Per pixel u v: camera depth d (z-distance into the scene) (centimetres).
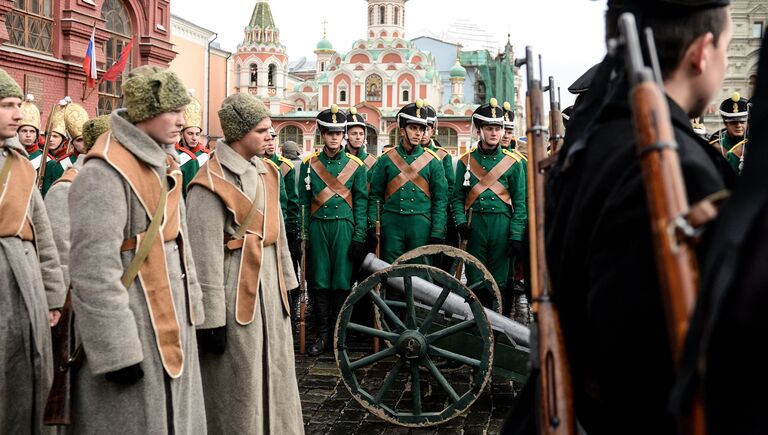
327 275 712
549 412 149
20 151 382
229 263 375
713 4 142
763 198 92
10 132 365
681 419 96
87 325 285
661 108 112
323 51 6519
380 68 5438
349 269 719
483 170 736
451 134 5191
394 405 539
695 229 103
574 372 150
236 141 382
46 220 396
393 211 735
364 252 722
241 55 5259
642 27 145
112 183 295
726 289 90
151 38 2148
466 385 589
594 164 139
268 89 5322
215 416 373
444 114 5216
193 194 372
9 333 354
